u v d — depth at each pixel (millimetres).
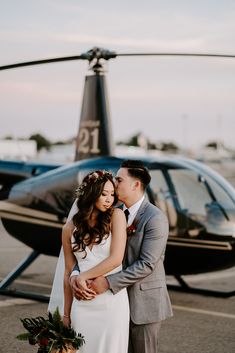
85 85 10078
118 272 3602
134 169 3885
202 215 7723
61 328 3543
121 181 3887
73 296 3637
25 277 9633
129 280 3582
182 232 7613
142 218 3801
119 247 3520
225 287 9094
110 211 3541
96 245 3520
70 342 3512
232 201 7930
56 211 8133
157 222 3746
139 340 3783
